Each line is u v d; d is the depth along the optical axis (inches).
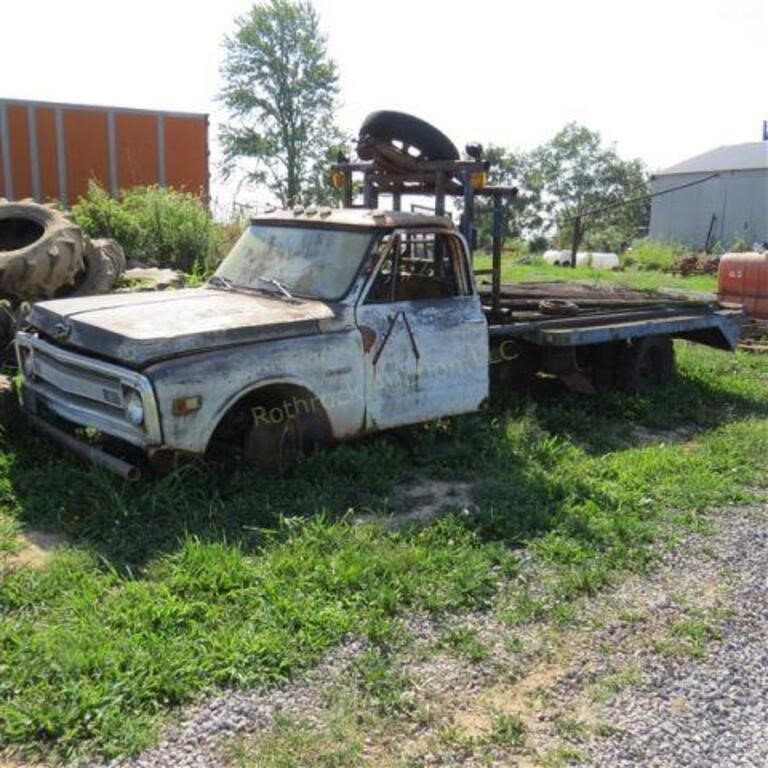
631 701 151.9
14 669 146.6
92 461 224.5
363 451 250.1
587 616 180.7
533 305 345.7
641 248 1392.7
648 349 373.1
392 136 288.5
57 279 349.7
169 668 149.3
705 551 214.1
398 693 149.1
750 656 167.8
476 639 168.7
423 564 193.5
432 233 263.1
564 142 2578.7
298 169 1946.4
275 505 219.9
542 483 248.8
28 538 201.0
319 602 174.1
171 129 671.8
